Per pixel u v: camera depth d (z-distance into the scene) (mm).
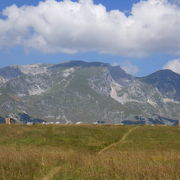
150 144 83812
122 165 52500
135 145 83125
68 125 98750
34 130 92625
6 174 47000
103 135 91188
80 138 87812
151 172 47219
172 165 52375
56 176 47688
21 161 53844
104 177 46062
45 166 52031
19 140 85312
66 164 53844
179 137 90250
